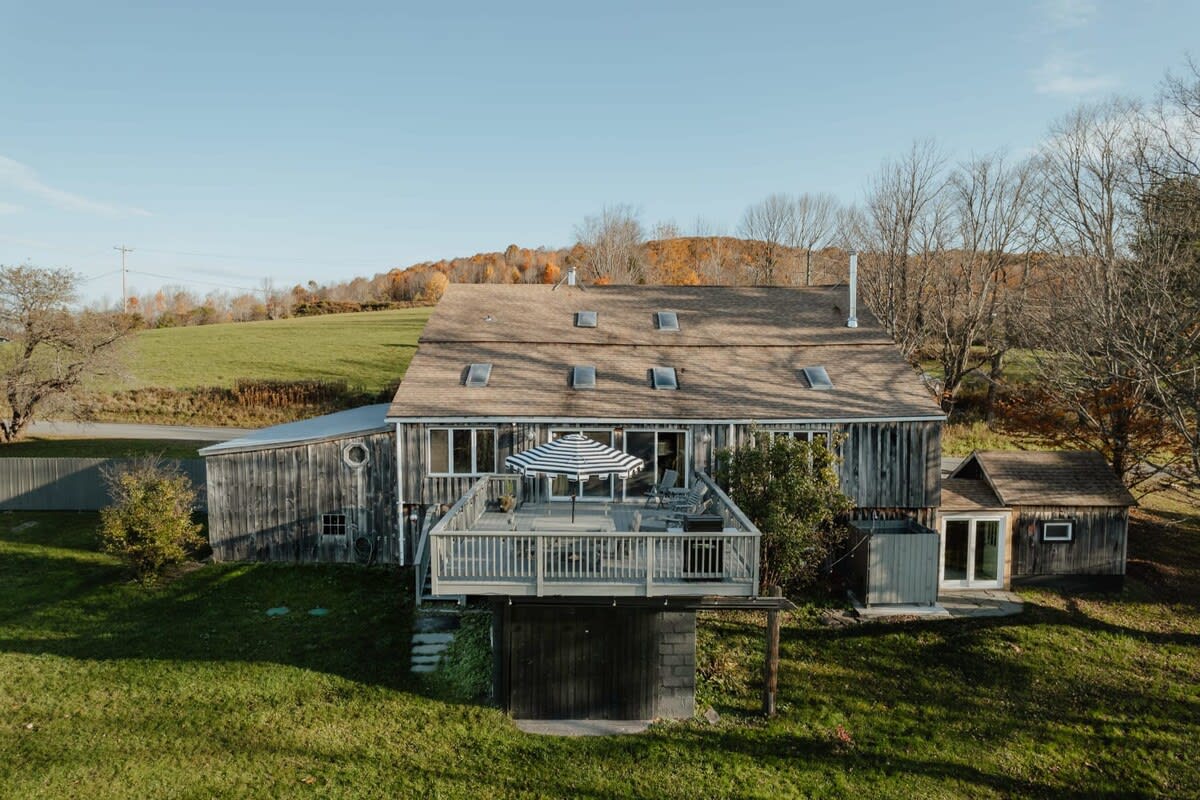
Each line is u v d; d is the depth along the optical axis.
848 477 20.08
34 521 24.19
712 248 82.44
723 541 13.58
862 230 49.53
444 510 19.89
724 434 19.88
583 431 19.84
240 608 17.91
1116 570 20.12
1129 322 19.44
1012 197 39.00
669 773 12.62
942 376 44.84
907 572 18.36
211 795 11.64
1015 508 19.97
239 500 20.72
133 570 19.77
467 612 17.56
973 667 15.99
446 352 22.36
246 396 41.50
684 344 23.08
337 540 20.75
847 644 16.77
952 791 12.45
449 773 12.44
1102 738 13.87
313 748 12.87
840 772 12.79
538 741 13.48
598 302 25.45
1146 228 24.61
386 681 14.92
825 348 22.94
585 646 14.27
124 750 12.59
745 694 14.92
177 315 90.75
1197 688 15.44
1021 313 30.06
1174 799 12.43
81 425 37.81
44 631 16.67
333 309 95.06
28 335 33.25
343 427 22.02
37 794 11.45
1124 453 23.23
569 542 13.70
